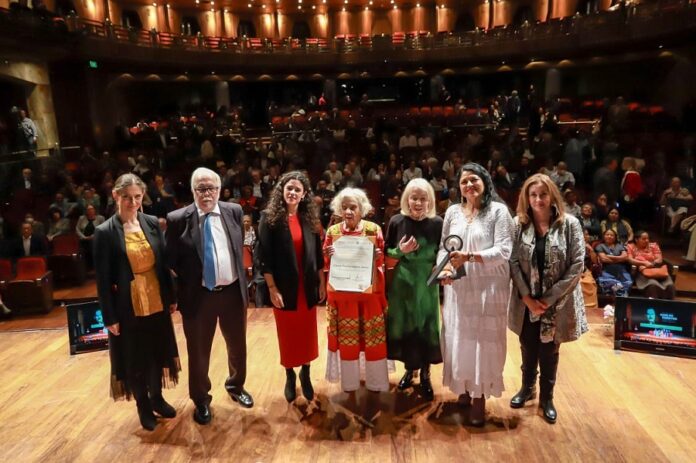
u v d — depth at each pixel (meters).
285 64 20.28
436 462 2.66
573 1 20.59
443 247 3.00
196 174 2.94
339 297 3.03
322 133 14.80
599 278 5.86
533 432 2.89
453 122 16.11
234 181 9.95
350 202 2.97
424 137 13.64
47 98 14.23
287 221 3.09
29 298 6.10
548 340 2.88
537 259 2.85
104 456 2.78
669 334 3.73
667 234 7.86
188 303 2.97
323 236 3.26
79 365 3.94
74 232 8.02
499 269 2.86
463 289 2.88
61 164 11.41
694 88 14.95
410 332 3.16
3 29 11.29
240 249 3.09
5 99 13.70
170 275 3.02
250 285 5.57
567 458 2.65
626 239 6.41
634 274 5.84
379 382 3.17
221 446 2.84
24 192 9.34
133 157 12.59
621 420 2.98
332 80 21.05
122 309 2.84
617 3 17.97
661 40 15.02
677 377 3.45
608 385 3.38
